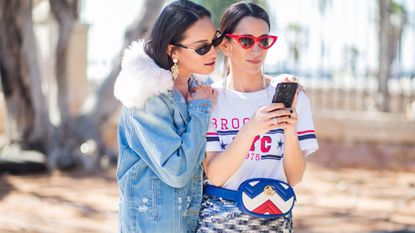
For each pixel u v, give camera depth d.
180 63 2.84
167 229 2.76
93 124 9.94
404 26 11.54
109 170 9.49
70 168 9.47
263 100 2.87
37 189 7.95
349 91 11.88
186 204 2.82
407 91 11.97
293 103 2.75
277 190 2.76
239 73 2.91
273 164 2.84
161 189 2.77
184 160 2.68
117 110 10.98
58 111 9.90
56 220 6.37
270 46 2.85
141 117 2.73
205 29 2.77
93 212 6.77
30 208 6.88
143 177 2.79
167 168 2.67
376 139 10.92
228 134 2.84
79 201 7.30
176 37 2.77
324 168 9.71
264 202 2.74
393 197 7.64
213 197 2.84
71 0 9.78
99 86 10.06
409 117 11.10
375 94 11.77
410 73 11.53
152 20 9.44
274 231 2.79
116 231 5.99
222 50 2.97
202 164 2.86
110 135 11.46
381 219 6.49
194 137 2.70
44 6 11.74
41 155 9.45
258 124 2.69
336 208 7.02
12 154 9.38
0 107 13.13
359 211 6.88
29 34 9.52
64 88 9.93
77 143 9.79
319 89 11.98
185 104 2.80
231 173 2.76
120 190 2.85
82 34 12.13
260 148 2.83
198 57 2.78
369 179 8.88
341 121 11.11
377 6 12.41
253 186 2.75
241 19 2.83
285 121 2.71
